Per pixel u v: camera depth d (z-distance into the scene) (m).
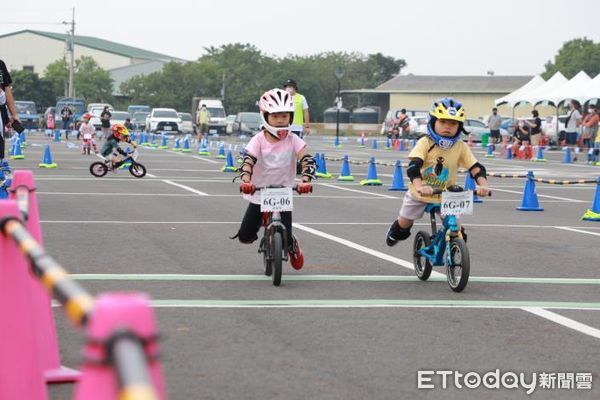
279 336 11.19
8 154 51.81
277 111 14.29
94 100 156.00
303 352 10.47
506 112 145.38
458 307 13.12
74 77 156.50
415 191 14.33
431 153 14.27
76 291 4.46
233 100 154.25
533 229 22.92
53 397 8.55
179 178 37.16
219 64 160.12
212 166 45.91
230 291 13.94
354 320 12.14
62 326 11.48
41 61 186.00
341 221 23.52
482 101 147.62
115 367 3.61
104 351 3.71
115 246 18.27
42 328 8.96
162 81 153.50
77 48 186.38
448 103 13.96
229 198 28.97
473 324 12.09
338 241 19.77
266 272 15.07
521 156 60.38
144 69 181.88
